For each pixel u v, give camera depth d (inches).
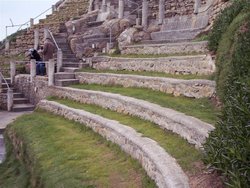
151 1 759.7
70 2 1084.5
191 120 272.1
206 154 196.4
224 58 324.2
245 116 169.2
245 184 140.3
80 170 287.0
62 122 461.4
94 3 924.0
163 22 677.3
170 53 520.1
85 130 402.9
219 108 309.4
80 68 654.5
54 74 608.7
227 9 426.3
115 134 328.8
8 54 930.1
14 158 414.0
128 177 259.3
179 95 385.1
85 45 736.3
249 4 355.9
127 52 619.2
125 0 804.0
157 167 225.1
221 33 392.8
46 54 708.0
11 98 631.8
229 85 268.5
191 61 430.6
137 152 276.1
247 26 308.8
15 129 471.2
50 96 593.3
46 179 291.6
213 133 203.9
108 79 535.5
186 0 662.5
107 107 438.0
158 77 435.8
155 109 328.2
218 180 183.2
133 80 478.3
